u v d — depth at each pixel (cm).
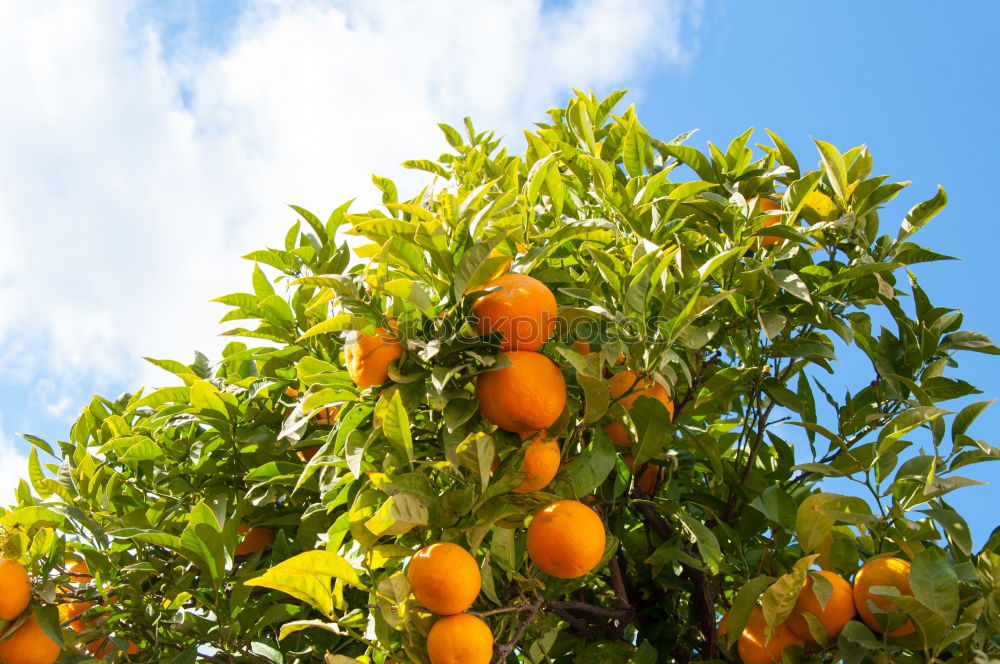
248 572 150
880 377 153
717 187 161
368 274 136
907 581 126
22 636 137
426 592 117
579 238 150
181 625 146
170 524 153
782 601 126
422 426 133
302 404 131
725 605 153
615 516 149
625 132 164
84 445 164
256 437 154
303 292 157
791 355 149
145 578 150
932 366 150
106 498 154
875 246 154
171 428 163
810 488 157
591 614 157
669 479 149
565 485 129
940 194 150
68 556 155
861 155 159
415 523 119
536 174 142
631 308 130
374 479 122
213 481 157
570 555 122
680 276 138
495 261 123
